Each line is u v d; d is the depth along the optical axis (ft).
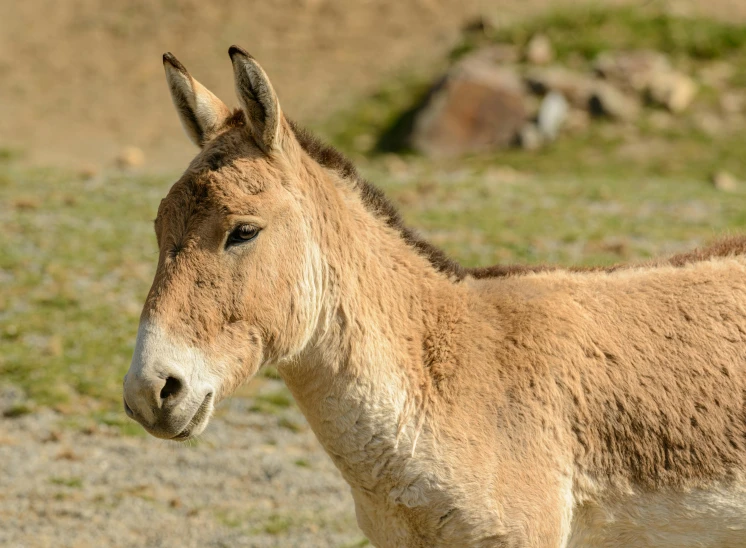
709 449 47.75
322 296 46.09
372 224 49.47
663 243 136.46
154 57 287.89
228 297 42.68
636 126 230.27
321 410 47.26
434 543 46.55
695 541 48.44
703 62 256.52
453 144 229.86
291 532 77.66
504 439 46.11
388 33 289.74
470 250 133.80
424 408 46.62
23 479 85.76
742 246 53.93
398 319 48.06
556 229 144.05
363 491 47.80
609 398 47.88
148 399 40.78
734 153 213.87
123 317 117.50
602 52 257.55
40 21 309.22
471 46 272.10
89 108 262.67
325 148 49.57
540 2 294.05
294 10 306.35
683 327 49.62
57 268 129.90
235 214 42.75
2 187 169.78
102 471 88.12
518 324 48.73
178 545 75.41
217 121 46.60
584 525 48.29
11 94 270.05
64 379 104.32
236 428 97.04
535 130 229.86
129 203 163.22
